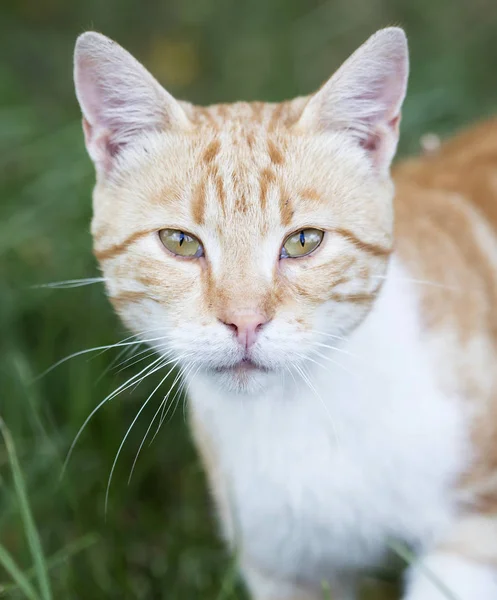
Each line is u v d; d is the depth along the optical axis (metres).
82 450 3.63
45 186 4.40
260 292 2.46
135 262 2.62
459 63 5.21
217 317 2.47
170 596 3.31
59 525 3.47
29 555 3.23
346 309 2.62
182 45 6.23
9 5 6.41
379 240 2.65
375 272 2.66
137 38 6.44
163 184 2.60
